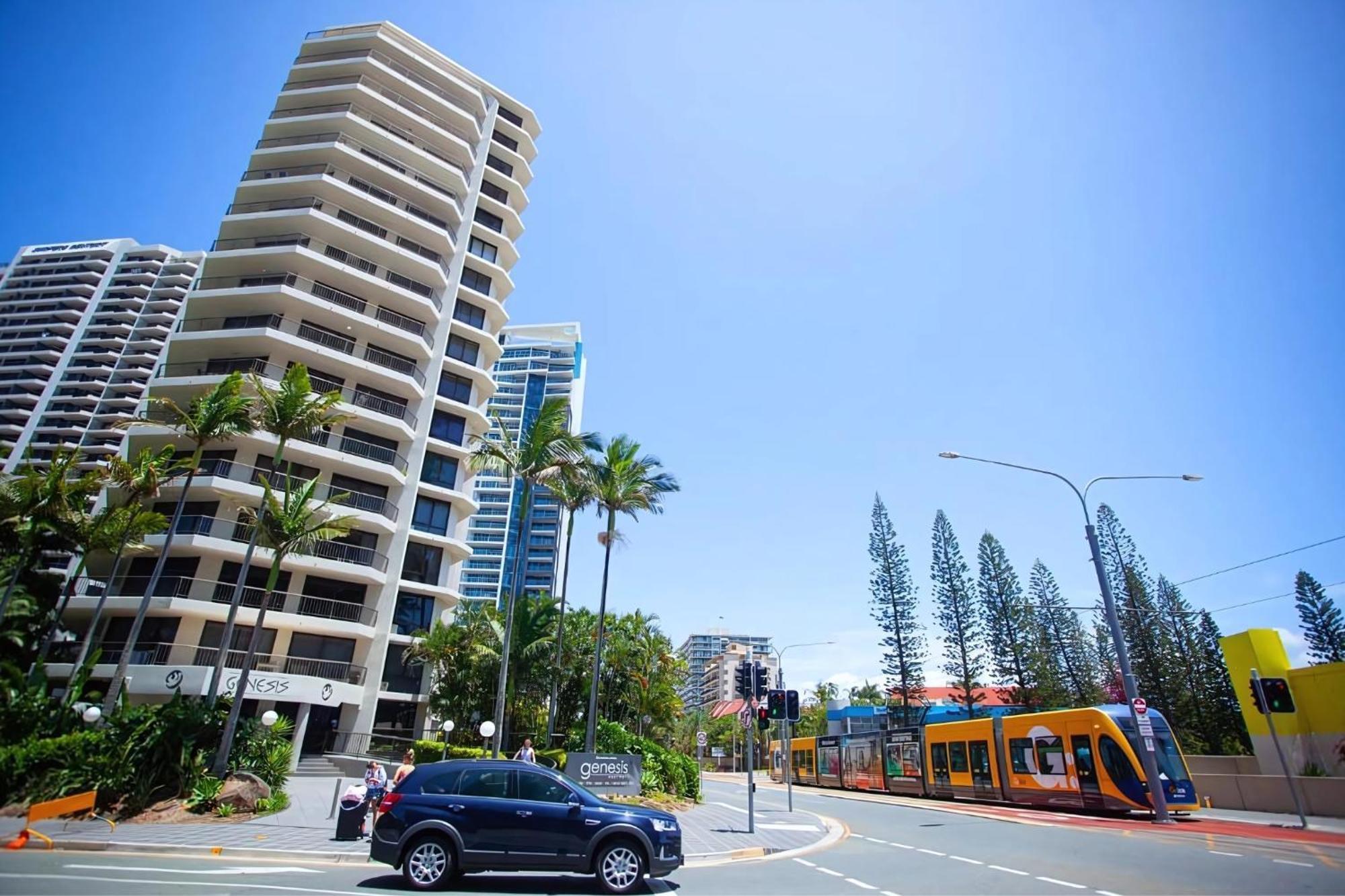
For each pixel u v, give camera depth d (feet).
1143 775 66.18
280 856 38.73
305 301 121.39
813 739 152.76
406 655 117.08
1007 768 85.15
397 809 30.83
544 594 124.26
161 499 111.96
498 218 165.17
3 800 47.98
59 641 103.96
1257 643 90.12
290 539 75.46
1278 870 37.17
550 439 96.89
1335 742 80.02
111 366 301.02
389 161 146.20
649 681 168.76
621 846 31.65
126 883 28.48
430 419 133.49
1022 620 177.99
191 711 57.93
